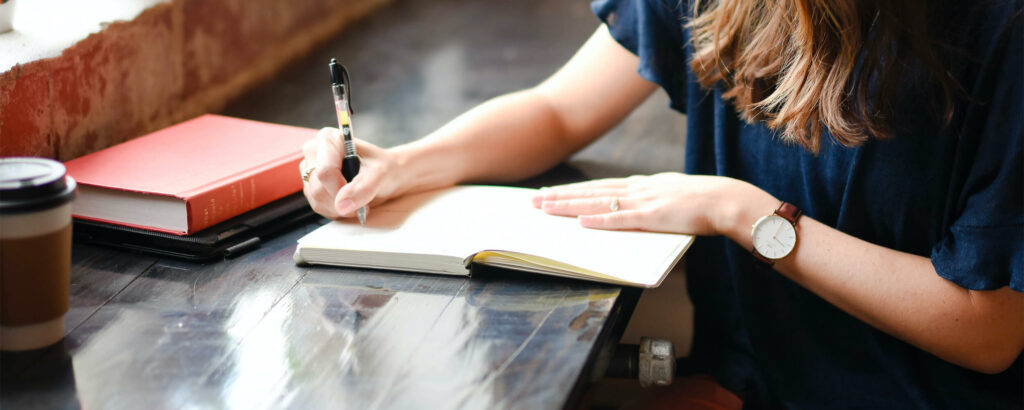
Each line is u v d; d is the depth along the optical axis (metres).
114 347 0.80
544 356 0.78
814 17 0.96
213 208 1.01
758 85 1.11
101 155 1.11
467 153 1.21
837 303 1.03
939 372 1.10
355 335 0.83
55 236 0.77
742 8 1.10
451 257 0.93
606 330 0.85
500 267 0.94
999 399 1.07
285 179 1.11
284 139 1.21
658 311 1.76
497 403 0.72
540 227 1.03
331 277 0.95
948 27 0.99
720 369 1.27
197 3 1.47
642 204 1.04
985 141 0.94
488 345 0.81
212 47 1.54
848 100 1.01
